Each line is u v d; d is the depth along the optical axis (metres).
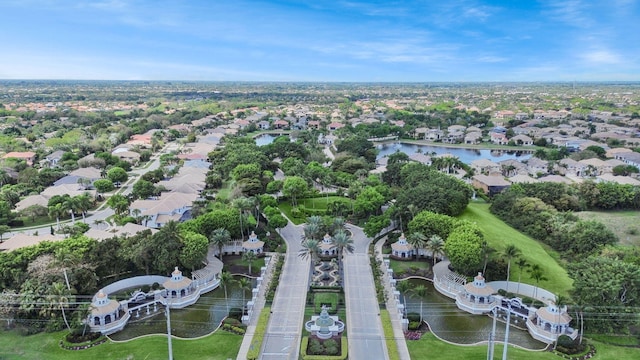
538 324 89.06
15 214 147.25
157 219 146.12
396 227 147.25
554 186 166.00
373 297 102.31
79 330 83.88
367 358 79.44
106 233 122.69
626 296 87.62
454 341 85.94
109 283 103.19
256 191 170.75
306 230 122.19
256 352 79.81
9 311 85.56
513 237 131.38
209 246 118.00
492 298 98.56
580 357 79.19
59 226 142.25
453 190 144.12
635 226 142.12
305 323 91.00
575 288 89.56
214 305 100.19
